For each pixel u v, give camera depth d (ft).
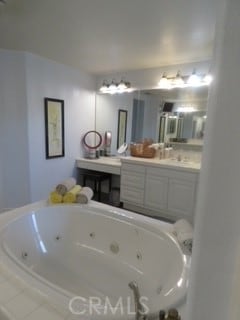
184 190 9.52
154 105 11.82
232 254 1.10
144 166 10.57
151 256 6.04
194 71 10.06
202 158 1.23
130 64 10.90
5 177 10.03
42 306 3.35
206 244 1.21
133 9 5.82
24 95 9.73
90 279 6.30
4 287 3.68
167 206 10.10
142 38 7.71
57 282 6.15
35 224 7.04
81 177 13.57
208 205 1.18
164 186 10.07
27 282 3.78
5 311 3.26
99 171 12.82
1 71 9.30
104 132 13.83
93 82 13.50
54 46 8.70
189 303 1.35
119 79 12.74
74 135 12.71
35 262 6.65
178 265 4.71
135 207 11.25
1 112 9.57
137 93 12.28
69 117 12.19
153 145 11.71
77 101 12.57
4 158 9.90
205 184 1.19
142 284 5.87
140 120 12.40
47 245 7.19
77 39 7.94
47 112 10.77
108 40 7.97
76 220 7.56
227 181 1.10
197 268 1.27
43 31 7.34
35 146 10.47
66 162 12.44
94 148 13.97
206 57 9.48
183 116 11.03
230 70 1.04
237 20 1.00
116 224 6.87
